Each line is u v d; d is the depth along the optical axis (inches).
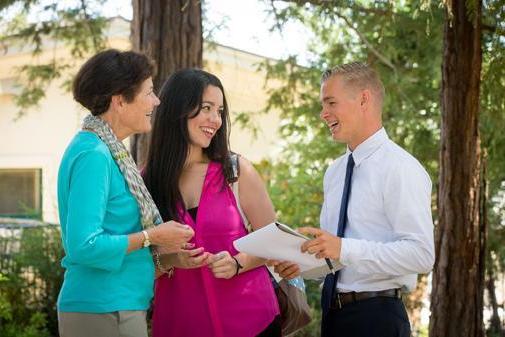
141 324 103.0
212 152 118.2
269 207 119.0
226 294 114.5
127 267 101.6
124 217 101.7
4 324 263.6
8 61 370.6
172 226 100.7
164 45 192.7
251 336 114.3
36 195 414.9
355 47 284.4
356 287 113.0
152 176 117.3
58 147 407.2
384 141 114.1
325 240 104.7
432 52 263.7
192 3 195.5
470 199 167.2
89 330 99.6
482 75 169.8
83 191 96.6
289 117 298.8
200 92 115.3
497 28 157.9
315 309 278.7
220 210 114.9
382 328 111.2
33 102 287.9
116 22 333.7
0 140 422.3
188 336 115.2
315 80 283.4
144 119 105.0
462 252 167.5
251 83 365.1
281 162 332.5
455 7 164.7
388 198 109.5
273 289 120.7
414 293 309.6
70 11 260.4
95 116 104.0
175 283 116.3
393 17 237.3
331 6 206.8
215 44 269.0
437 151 283.7
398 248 105.7
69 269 102.7
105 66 102.5
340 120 115.1
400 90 268.1
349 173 115.9
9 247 276.7
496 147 227.9
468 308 167.8
